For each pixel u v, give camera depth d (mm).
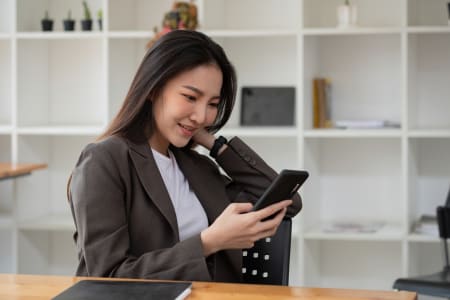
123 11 4273
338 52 4242
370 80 4215
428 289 3234
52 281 1758
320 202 4316
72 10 4508
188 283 1685
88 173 1954
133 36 4070
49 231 4633
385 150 4254
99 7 4492
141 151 2039
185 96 2006
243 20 4324
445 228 3588
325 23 4234
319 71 4266
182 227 2133
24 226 4258
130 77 4410
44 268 4562
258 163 2334
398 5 4145
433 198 4191
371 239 3879
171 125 2041
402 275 3916
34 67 4402
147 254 1886
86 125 4418
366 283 4328
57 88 4570
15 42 4203
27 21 4320
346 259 4340
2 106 4637
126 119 2045
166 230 2035
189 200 2182
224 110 2234
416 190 4148
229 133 3975
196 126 2041
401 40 3969
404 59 3799
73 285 1675
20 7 4246
